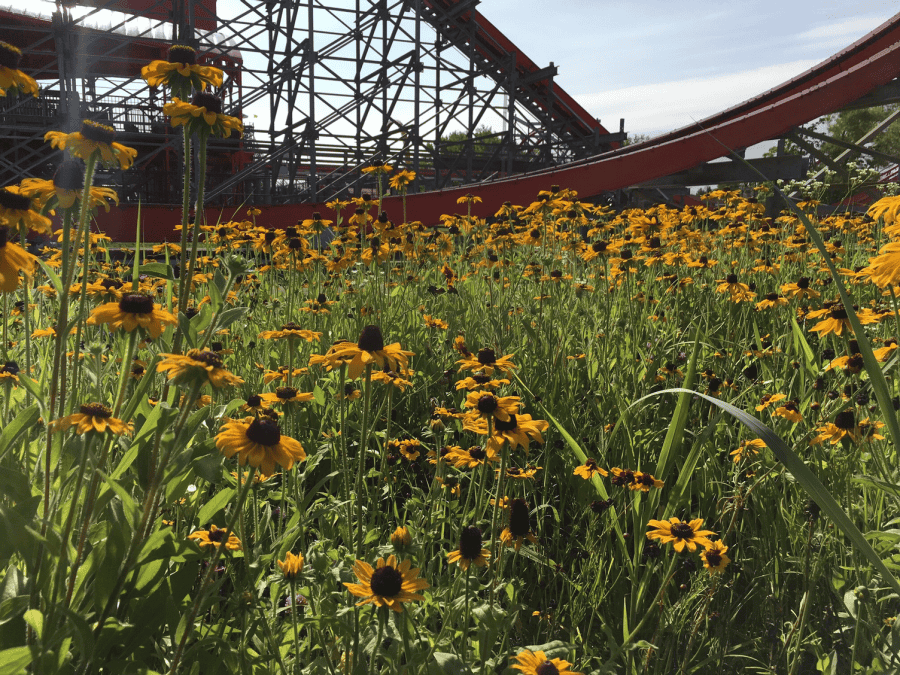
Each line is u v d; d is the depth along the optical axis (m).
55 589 1.37
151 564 1.67
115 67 27.77
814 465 2.92
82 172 1.88
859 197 9.37
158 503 1.60
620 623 2.39
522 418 1.92
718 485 2.95
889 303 3.20
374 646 1.62
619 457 3.22
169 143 26.41
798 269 6.31
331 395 3.46
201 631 1.74
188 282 1.80
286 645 1.84
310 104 28.62
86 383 2.56
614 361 4.16
